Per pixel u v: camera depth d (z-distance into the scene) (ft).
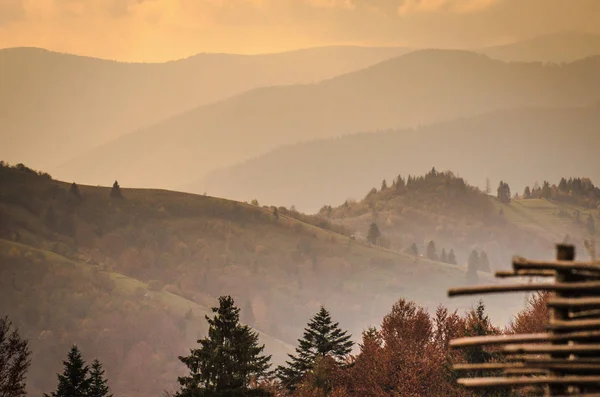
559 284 46.85
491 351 314.35
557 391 46.88
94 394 315.99
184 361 296.51
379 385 336.08
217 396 285.84
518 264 48.19
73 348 319.68
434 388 311.06
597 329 46.47
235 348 296.30
